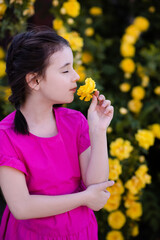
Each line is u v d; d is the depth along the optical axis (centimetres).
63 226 148
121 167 227
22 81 142
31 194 146
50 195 146
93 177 146
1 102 228
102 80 297
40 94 144
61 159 149
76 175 153
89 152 153
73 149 152
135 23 297
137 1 334
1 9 215
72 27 295
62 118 154
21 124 144
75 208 152
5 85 234
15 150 142
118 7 353
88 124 150
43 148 145
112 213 224
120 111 246
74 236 150
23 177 141
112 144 222
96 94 152
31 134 144
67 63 141
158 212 268
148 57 293
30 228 149
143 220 281
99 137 147
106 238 227
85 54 297
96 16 339
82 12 318
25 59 139
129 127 258
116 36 337
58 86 140
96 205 146
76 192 153
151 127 272
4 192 140
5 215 163
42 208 140
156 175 298
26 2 219
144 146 230
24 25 224
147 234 275
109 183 147
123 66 287
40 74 139
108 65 307
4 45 247
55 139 147
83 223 153
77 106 222
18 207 139
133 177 225
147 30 333
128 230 234
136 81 299
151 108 278
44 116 149
